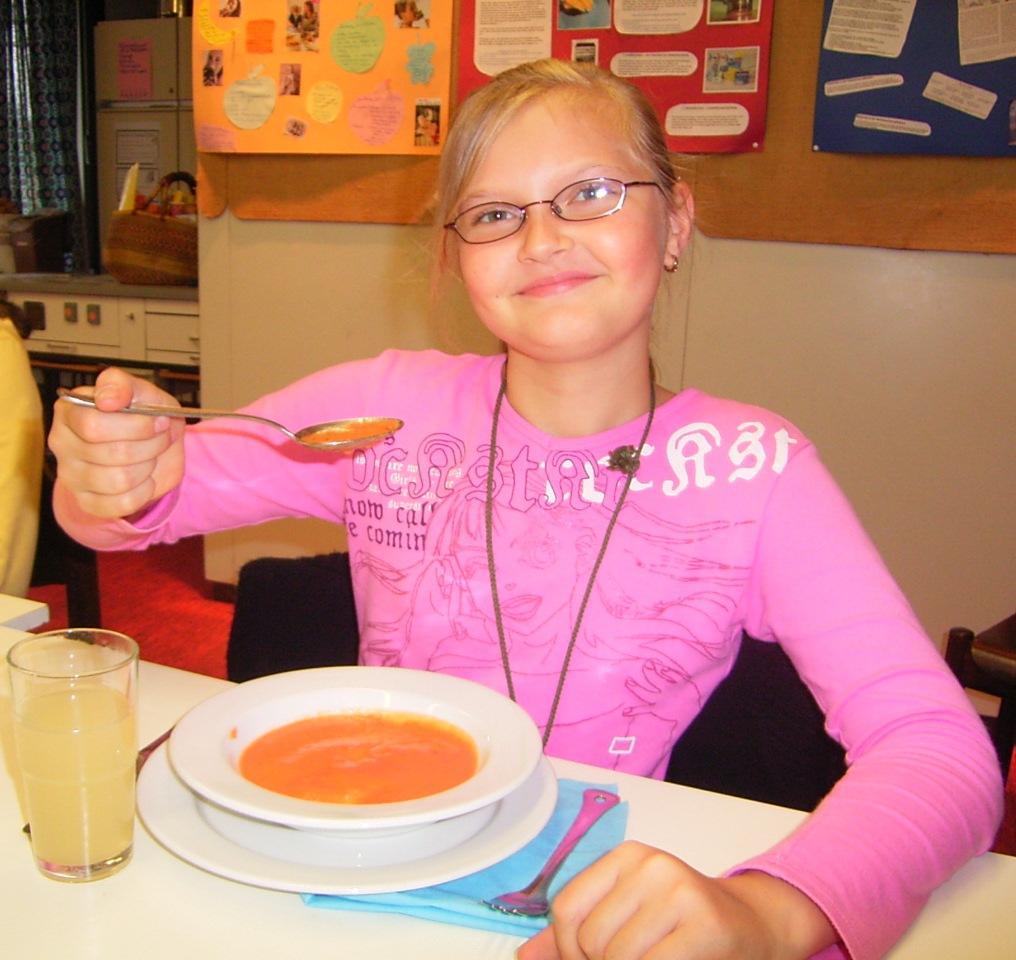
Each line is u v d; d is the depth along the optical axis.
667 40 2.39
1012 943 0.67
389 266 2.88
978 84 2.14
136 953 0.60
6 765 0.82
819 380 2.45
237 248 3.06
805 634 0.98
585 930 0.59
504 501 1.13
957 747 0.80
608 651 1.07
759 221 2.40
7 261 4.48
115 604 3.36
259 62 2.85
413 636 1.14
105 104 4.66
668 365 2.57
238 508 1.22
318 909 0.65
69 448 1.00
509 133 1.02
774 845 0.72
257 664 1.26
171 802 0.71
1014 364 2.27
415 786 0.71
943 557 2.42
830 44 2.24
